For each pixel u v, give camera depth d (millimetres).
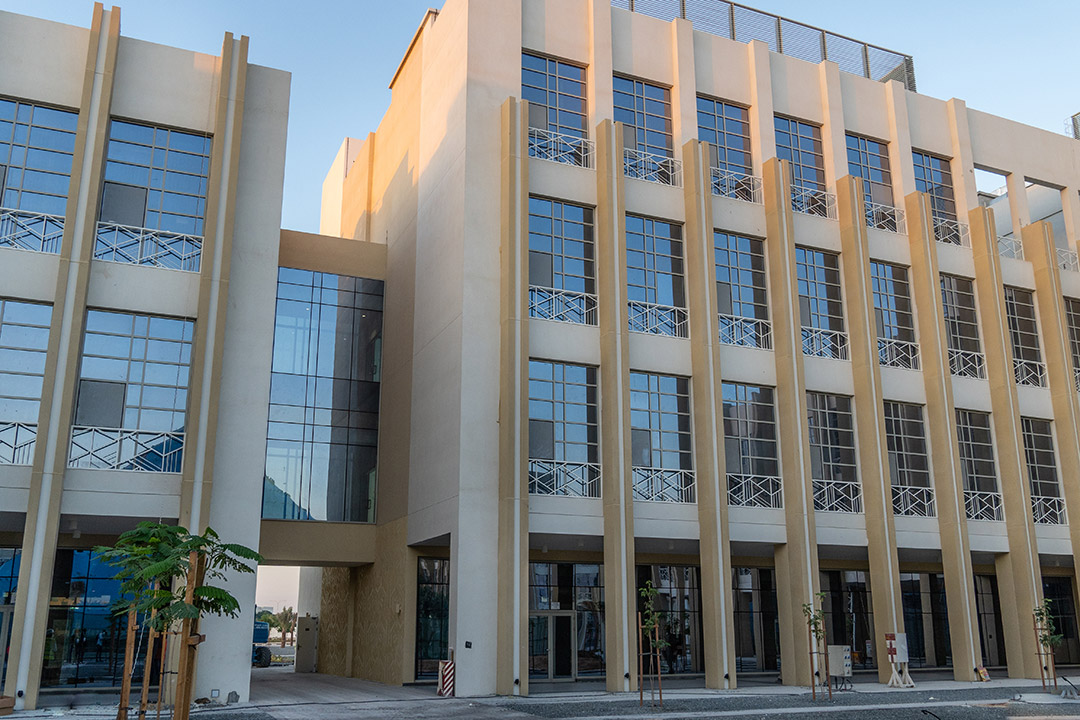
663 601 30562
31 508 20125
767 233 29812
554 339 25953
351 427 31562
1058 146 37531
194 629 13703
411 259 30719
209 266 22984
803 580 26672
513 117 26422
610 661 24188
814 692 23078
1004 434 31406
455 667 23141
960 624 28734
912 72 36344
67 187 22906
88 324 22281
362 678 30812
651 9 31734
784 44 33781
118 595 24125
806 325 29734
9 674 19219
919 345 31328
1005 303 32875
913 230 32094
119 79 23719
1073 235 36781
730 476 27359
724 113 31016
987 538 30438
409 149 32469
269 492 29750
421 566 27984
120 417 22062
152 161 23859
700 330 27406
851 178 30859
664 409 27188
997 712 20203
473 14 27719
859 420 29375
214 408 22172
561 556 29141
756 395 28484
